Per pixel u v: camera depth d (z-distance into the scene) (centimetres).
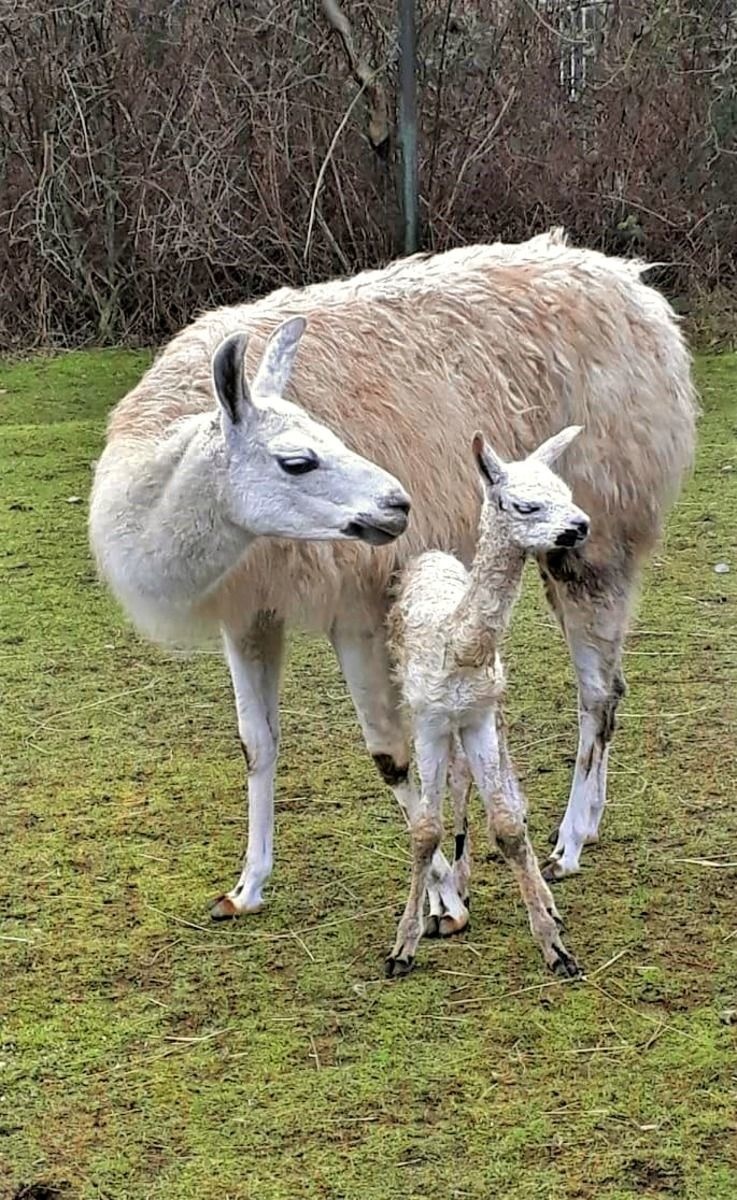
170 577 320
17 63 979
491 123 975
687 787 393
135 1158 275
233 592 327
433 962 326
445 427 347
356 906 346
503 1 977
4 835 379
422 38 961
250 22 967
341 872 360
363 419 337
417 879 319
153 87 978
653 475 375
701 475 659
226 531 312
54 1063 299
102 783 404
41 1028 309
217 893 353
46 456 727
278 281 984
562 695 452
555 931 320
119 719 443
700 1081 288
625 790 393
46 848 372
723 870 354
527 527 290
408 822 362
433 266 369
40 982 323
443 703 306
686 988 313
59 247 1008
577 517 289
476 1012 309
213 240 972
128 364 938
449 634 302
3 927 341
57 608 529
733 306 945
